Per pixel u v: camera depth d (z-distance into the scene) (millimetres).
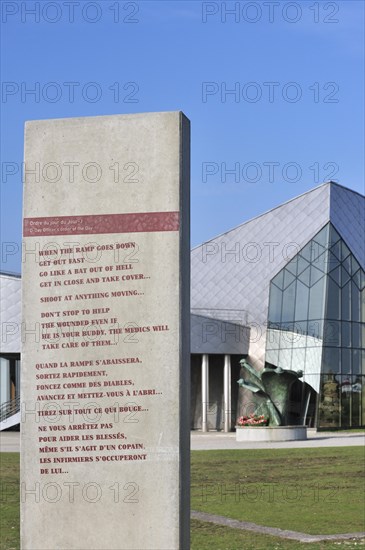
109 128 8836
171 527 8461
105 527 8586
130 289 8711
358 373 60375
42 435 8781
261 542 14531
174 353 8586
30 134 8984
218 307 65625
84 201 8852
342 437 48062
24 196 8969
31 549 8695
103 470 8641
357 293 61094
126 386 8656
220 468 28047
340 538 14875
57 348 8828
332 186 60969
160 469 8531
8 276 60250
